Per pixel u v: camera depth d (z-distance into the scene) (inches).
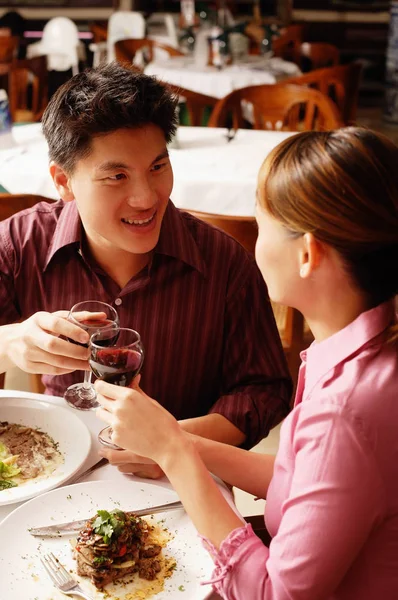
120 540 45.2
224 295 68.3
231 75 225.5
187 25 284.0
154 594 43.7
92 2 370.3
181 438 45.2
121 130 53.7
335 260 39.3
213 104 181.5
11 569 44.6
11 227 69.5
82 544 45.3
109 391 46.4
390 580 39.0
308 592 37.5
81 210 57.9
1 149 139.0
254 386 67.6
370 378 38.4
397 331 39.3
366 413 37.6
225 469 52.9
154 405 46.3
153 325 68.3
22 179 127.7
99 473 55.1
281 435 44.4
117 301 67.5
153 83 55.4
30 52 279.3
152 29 310.0
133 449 45.8
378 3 384.2
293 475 40.4
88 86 54.2
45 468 55.5
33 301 70.1
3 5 366.6
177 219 67.4
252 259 70.3
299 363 107.1
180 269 67.1
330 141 38.4
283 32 287.3
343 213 37.4
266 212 40.3
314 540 37.1
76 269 67.7
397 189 37.8
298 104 175.3
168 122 55.6
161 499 51.4
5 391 64.8
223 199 125.6
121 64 57.9
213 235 69.2
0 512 50.7
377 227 37.5
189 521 49.7
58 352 54.2
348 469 37.0
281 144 40.3
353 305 40.5
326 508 37.0
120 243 58.0
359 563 39.3
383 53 392.8
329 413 37.8
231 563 40.8
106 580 44.2
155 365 69.8
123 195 55.8
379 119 349.7
